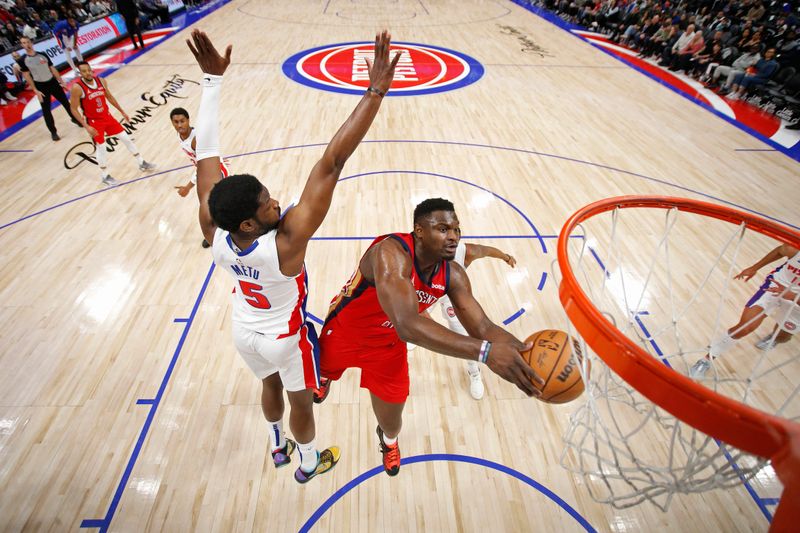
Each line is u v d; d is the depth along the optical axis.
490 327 1.67
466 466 2.77
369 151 6.31
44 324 3.60
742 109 8.21
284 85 8.64
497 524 2.50
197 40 1.84
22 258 4.27
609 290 4.05
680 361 3.44
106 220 4.86
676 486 1.67
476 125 7.21
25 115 7.35
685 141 6.98
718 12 10.66
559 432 2.96
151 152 6.25
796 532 1.24
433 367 3.40
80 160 6.01
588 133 7.09
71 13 10.13
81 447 2.79
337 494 2.62
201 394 3.13
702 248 4.64
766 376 3.32
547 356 1.46
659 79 9.58
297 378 2.10
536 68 9.98
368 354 2.20
